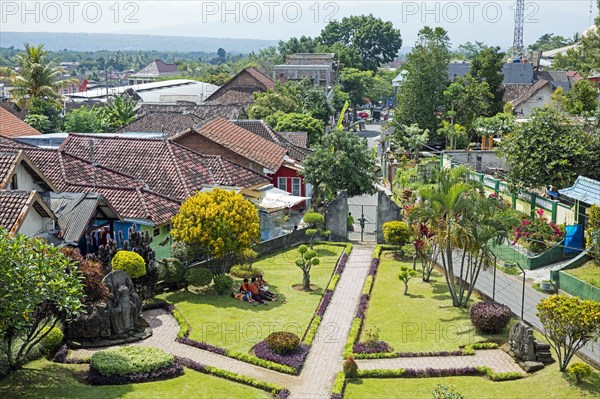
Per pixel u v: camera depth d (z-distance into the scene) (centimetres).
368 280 3872
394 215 4775
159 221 3812
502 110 8762
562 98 7725
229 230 3544
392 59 16088
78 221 3250
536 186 4641
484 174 5716
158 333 2992
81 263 2780
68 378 2430
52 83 8638
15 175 3281
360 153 5319
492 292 3634
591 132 5297
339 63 13862
